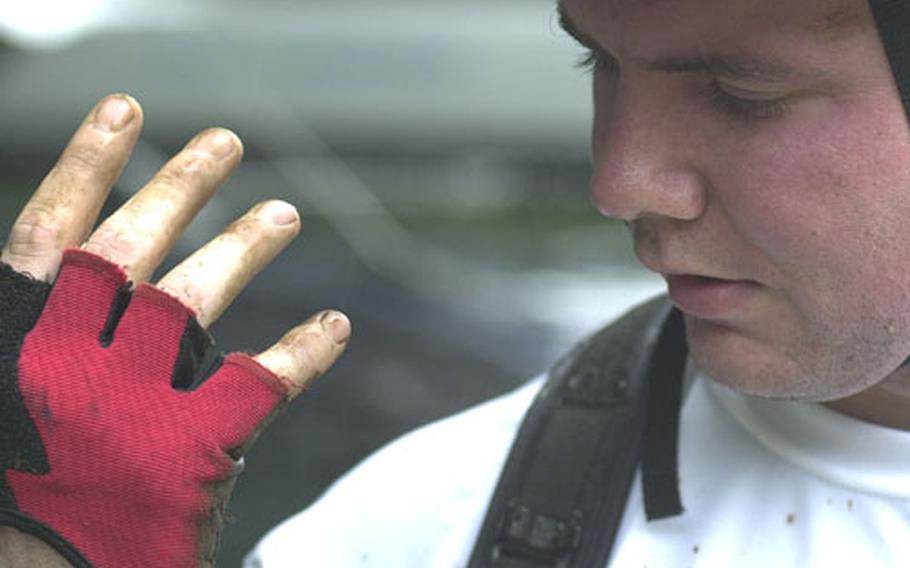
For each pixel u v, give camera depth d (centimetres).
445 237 458
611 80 120
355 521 135
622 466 129
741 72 114
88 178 119
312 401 315
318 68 648
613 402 131
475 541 130
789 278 117
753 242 117
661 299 135
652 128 117
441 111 660
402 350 330
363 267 360
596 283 396
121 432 116
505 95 654
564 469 129
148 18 624
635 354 132
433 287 360
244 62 628
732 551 127
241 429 118
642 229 120
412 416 317
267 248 120
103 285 117
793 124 115
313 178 467
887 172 115
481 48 667
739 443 129
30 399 116
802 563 126
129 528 117
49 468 116
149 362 117
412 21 675
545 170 642
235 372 118
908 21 113
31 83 598
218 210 369
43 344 116
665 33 115
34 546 116
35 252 118
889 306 116
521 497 129
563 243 446
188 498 117
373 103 648
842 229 115
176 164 120
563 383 133
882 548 125
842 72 114
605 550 128
